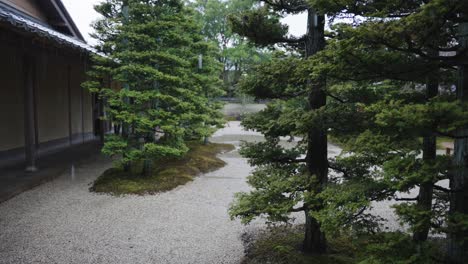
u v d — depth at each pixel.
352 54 2.29
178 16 7.64
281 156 3.93
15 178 7.52
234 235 4.95
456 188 2.38
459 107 1.96
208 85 11.73
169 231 5.05
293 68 3.46
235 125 25.17
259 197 3.67
